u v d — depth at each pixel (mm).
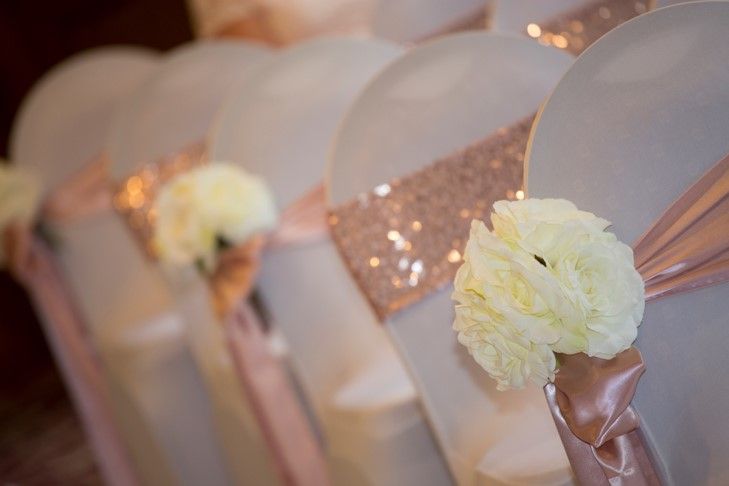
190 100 2875
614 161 1408
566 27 2229
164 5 5859
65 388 5816
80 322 3477
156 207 2508
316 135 2445
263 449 2922
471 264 1313
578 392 1356
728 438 1401
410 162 1849
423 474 2227
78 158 3436
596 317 1292
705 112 1364
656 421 1443
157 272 2920
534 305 1271
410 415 2207
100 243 3422
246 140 2480
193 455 3354
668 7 1380
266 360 2650
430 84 1837
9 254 3447
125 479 3520
